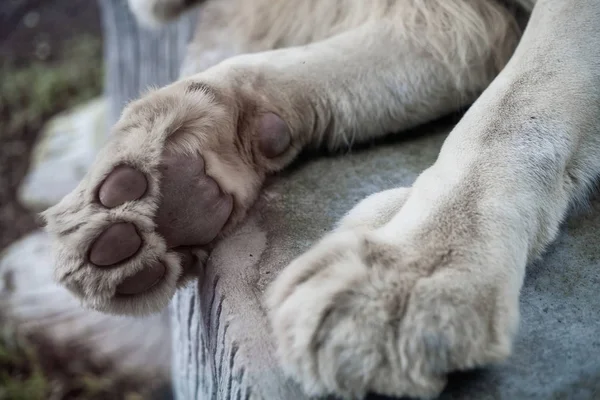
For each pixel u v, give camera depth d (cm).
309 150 120
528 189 99
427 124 124
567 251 106
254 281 104
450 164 101
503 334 91
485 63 122
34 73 351
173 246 105
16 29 388
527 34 110
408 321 88
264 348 98
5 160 306
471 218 96
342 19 129
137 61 227
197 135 104
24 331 221
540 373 96
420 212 96
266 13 136
